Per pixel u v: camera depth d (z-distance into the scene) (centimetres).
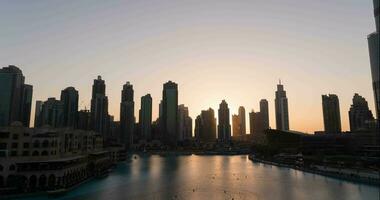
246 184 15788
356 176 16425
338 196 12444
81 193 13062
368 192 13175
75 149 17712
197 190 13988
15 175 12662
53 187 12594
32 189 12338
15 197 11631
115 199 11912
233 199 12062
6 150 13188
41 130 14825
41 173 12888
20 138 13612
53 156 14075
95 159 19588
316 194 12900
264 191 13700
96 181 16838
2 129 13288
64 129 16262
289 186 15025
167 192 13475
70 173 14475
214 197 12431
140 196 12531
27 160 13100
